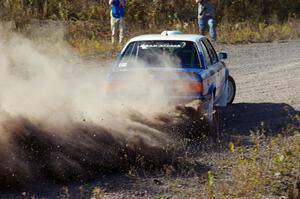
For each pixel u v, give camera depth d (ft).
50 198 26.99
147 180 29.71
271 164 31.71
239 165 30.50
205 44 44.60
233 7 130.62
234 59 83.82
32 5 109.40
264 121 44.88
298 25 125.39
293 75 69.62
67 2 114.32
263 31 115.14
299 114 47.60
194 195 27.30
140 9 117.29
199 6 101.09
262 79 66.80
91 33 102.12
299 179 29.27
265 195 27.37
